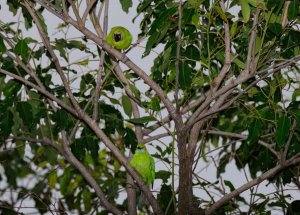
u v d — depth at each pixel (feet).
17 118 21.09
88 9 18.06
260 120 18.17
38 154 28.12
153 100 16.65
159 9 19.12
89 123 17.92
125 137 20.44
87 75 20.62
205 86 22.81
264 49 18.19
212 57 17.75
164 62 18.01
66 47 19.71
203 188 19.77
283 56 18.56
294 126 18.17
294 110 17.40
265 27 16.67
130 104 19.88
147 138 21.35
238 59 18.52
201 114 16.76
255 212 19.60
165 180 20.85
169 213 20.16
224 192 20.51
